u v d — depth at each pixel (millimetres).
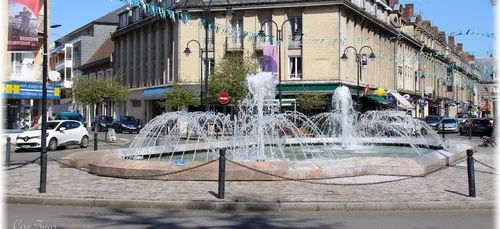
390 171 12320
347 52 39625
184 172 11641
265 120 19812
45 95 10680
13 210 9008
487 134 39000
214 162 11992
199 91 37844
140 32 50250
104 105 58781
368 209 8922
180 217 8336
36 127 24625
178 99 36250
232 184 11031
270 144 19156
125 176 12078
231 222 7926
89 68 65875
